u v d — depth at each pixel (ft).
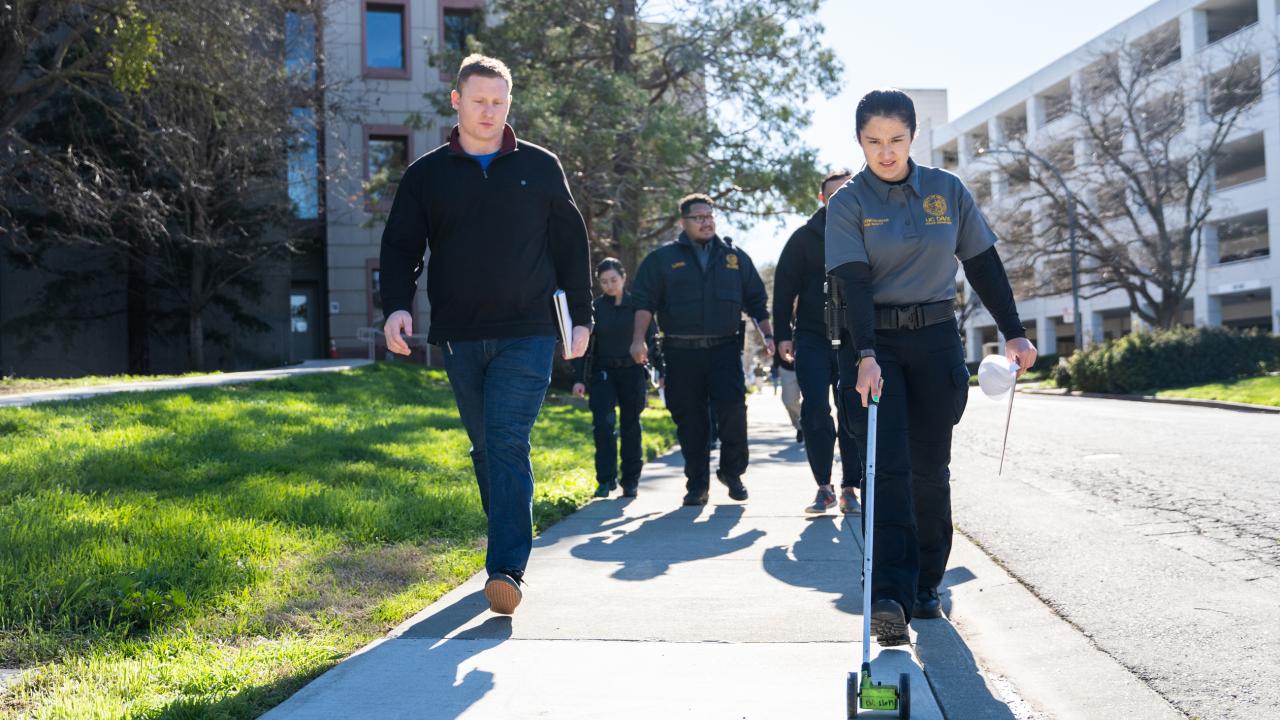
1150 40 158.61
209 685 9.87
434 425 34.96
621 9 75.97
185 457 22.54
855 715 9.04
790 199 71.72
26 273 91.30
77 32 49.29
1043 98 187.83
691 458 22.76
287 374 51.29
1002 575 15.65
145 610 11.96
